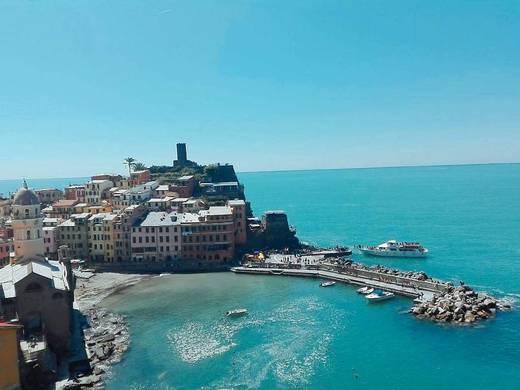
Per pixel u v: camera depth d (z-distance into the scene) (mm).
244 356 95125
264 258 184125
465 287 128500
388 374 85562
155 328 113125
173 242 183125
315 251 199750
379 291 134750
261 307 127625
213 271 174750
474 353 93250
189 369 90188
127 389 82875
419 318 114188
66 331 98938
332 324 112062
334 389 80812
